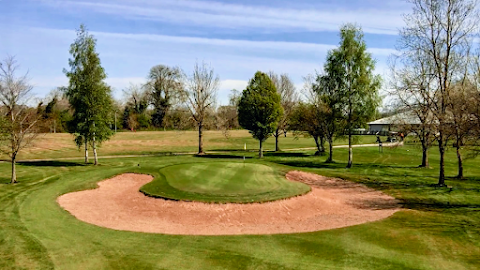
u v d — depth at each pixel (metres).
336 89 42.94
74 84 42.09
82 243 16.44
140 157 52.84
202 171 30.41
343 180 33.81
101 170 36.72
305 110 54.72
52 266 13.82
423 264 14.53
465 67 30.86
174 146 73.50
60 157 51.97
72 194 26.72
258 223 20.80
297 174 34.94
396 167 42.34
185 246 16.31
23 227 18.55
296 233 18.58
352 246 16.53
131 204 23.62
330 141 48.16
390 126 43.22
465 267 14.29
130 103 127.88
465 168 41.53
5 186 28.95
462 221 20.47
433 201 25.62
